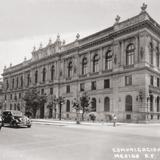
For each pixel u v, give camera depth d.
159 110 45.62
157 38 46.91
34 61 72.62
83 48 56.19
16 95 83.75
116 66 47.19
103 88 49.56
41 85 68.50
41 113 66.62
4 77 93.56
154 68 45.19
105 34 50.94
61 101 55.00
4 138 17.17
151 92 43.09
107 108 48.38
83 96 45.94
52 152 11.80
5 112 29.05
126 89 44.62
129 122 43.00
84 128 28.88
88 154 11.41
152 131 25.45
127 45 46.00
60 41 64.00
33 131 23.02
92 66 53.41
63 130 24.91
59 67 62.84
